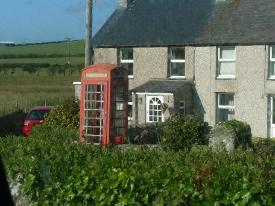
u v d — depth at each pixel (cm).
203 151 970
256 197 732
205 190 756
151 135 2180
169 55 3378
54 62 9525
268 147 1623
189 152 991
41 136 1808
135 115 3322
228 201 743
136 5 3656
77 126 2372
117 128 2194
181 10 3497
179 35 3350
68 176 930
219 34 3228
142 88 3297
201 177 770
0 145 1166
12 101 5000
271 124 3061
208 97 3241
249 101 3112
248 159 869
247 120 3116
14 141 1219
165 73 3375
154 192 800
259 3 3288
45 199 958
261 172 762
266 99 3062
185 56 3316
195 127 1900
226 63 3203
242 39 3128
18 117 3303
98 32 3612
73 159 980
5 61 9831
